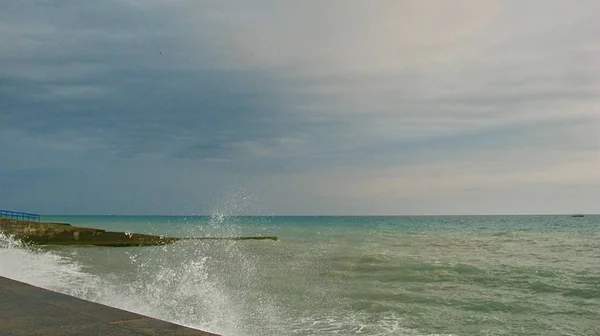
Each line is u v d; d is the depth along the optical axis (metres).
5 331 4.16
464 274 18.42
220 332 8.99
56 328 4.25
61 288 12.72
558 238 42.66
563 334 9.77
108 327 4.29
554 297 13.74
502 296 13.88
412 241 40.47
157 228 77.25
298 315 11.03
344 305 12.31
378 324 10.31
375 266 21.08
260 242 40.44
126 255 27.62
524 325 10.54
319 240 42.94
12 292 5.83
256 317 10.64
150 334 4.07
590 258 24.78
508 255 26.77
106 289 12.91
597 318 11.16
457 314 11.44
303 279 17.17
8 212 37.69
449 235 50.28
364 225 92.75
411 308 12.11
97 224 98.25
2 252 25.39
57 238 35.41
